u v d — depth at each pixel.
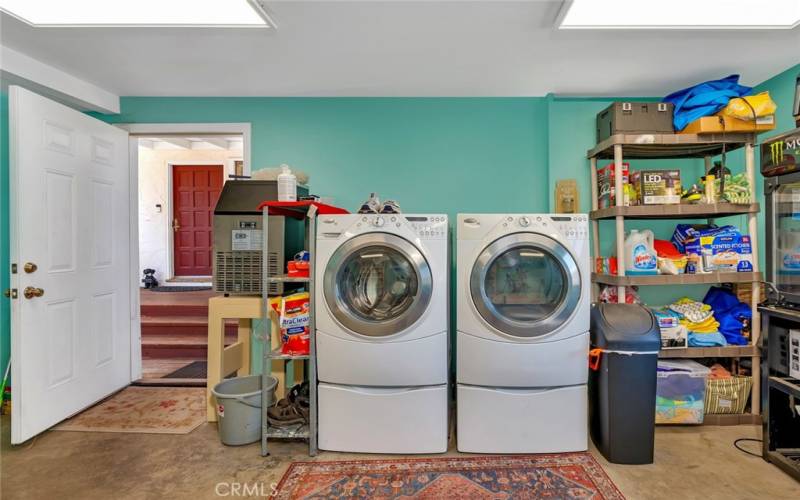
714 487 1.81
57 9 1.88
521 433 2.07
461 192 2.98
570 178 2.94
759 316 2.41
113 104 2.94
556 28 2.02
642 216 2.65
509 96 2.97
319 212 2.22
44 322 2.30
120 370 2.96
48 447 2.18
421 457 2.07
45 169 2.32
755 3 1.81
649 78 2.67
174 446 2.19
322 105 2.99
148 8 1.87
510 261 2.16
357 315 2.11
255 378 2.52
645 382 1.98
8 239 2.67
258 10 1.88
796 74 2.49
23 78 2.36
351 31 2.11
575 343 2.06
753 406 2.42
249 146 2.99
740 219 2.77
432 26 2.07
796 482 1.85
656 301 2.90
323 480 1.87
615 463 2.00
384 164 3.00
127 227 3.03
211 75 2.63
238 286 2.51
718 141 2.41
